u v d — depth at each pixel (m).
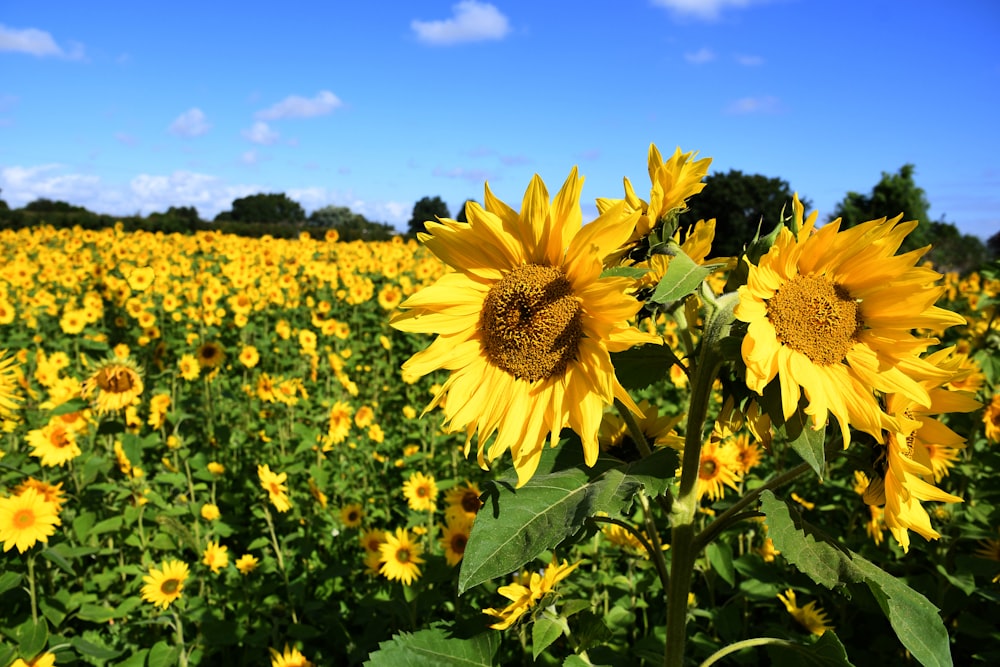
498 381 1.99
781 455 4.72
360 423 6.45
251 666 3.90
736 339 1.85
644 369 2.12
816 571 1.76
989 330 5.18
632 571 3.85
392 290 12.91
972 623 3.63
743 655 3.39
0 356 4.52
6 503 3.49
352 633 4.15
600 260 1.82
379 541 4.19
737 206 36.25
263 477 4.42
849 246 1.83
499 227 1.98
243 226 40.06
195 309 10.80
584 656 2.38
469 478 5.52
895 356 1.84
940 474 3.52
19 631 3.55
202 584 4.32
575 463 2.02
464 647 2.27
